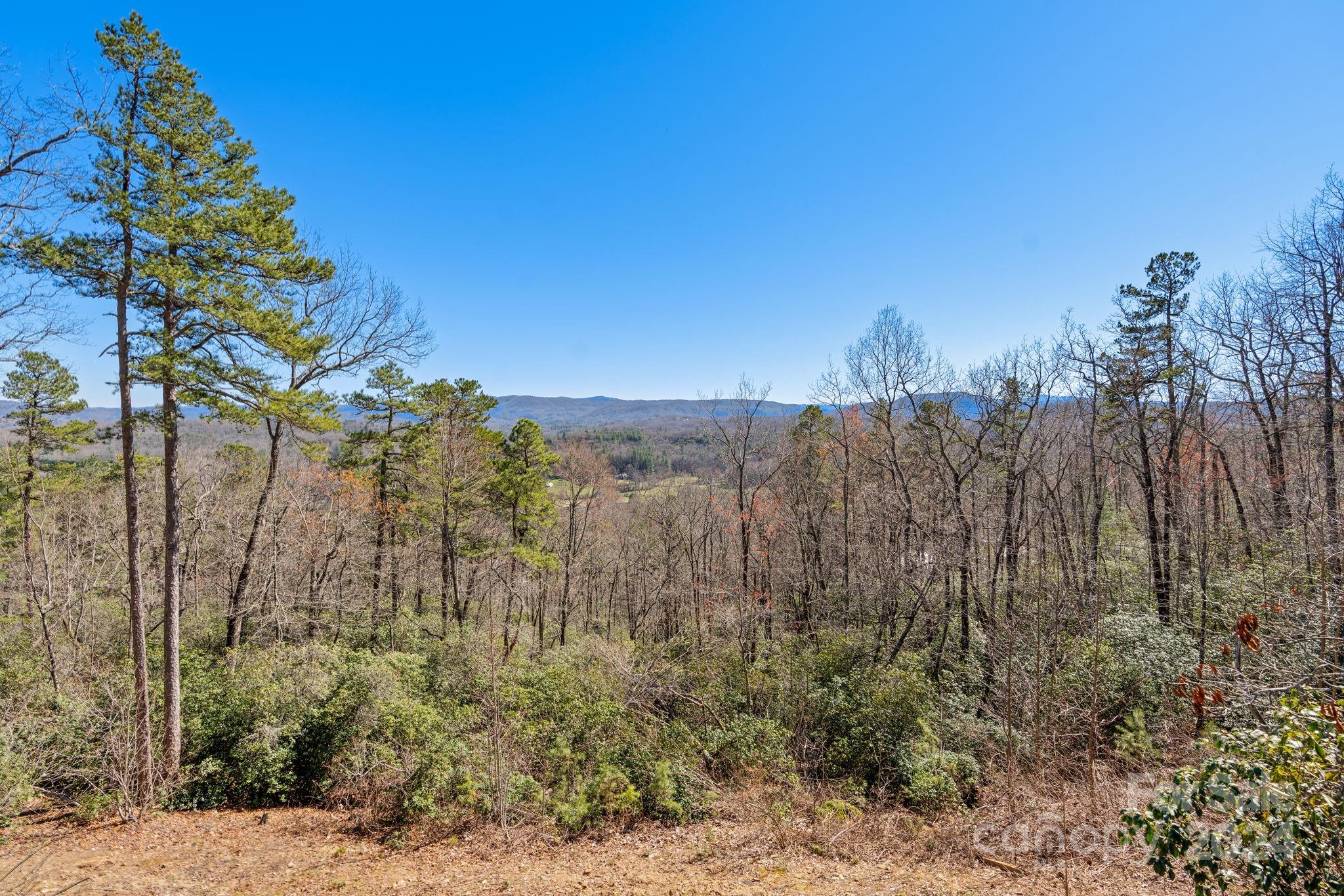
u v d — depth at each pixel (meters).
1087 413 23.14
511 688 15.23
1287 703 5.23
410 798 11.48
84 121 10.45
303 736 13.52
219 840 10.75
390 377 22.19
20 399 25.06
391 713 13.81
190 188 11.81
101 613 18.83
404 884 9.14
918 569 20.70
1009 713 13.33
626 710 14.92
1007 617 16.50
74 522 19.36
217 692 14.41
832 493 27.84
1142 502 23.77
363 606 22.53
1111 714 14.41
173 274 10.89
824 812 11.30
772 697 16.53
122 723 11.62
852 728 14.80
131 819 11.13
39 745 11.74
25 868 9.45
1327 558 9.68
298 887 9.07
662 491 37.12
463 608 27.20
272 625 20.28
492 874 9.34
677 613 31.72
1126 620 17.02
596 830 10.81
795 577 25.27
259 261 12.70
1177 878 8.31
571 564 31.08
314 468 23.39
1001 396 21.64
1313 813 4.29
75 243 10.77
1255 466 20.38
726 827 11.02
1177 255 19.98
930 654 19.78
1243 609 13.33
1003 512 20.61
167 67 11.64
